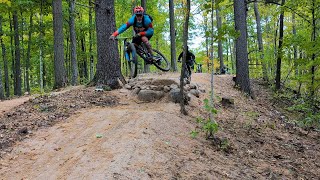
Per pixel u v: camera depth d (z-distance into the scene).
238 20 15.49
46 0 18.22
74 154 5.75
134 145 5.94
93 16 27.81
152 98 9.45
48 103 8.88
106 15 10.72
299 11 15.87
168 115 8.01
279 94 16.98
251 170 6.40
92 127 6.98
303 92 18.17
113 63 10.68
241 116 10.55
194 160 6.12
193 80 14.73
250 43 26.69
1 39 22.58
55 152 5.94
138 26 8.61
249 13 27.62
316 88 14.04
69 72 28.55
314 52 12.63
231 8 25.64
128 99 9.57
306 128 11.08
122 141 6.09
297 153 8.05
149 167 5.35
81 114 7.98
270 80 21.55
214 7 7.70
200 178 5.49
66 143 6.28
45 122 7.44
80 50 25.62
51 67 29.19
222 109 10.68
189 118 8.46
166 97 9.45
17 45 21.39
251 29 28.09
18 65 21.53
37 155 5.87
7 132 6.84
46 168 5.37
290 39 14.09
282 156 7.61
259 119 10.91
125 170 5.06
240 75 15.49
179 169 5.60
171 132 7.09
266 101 15.47
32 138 6.56
